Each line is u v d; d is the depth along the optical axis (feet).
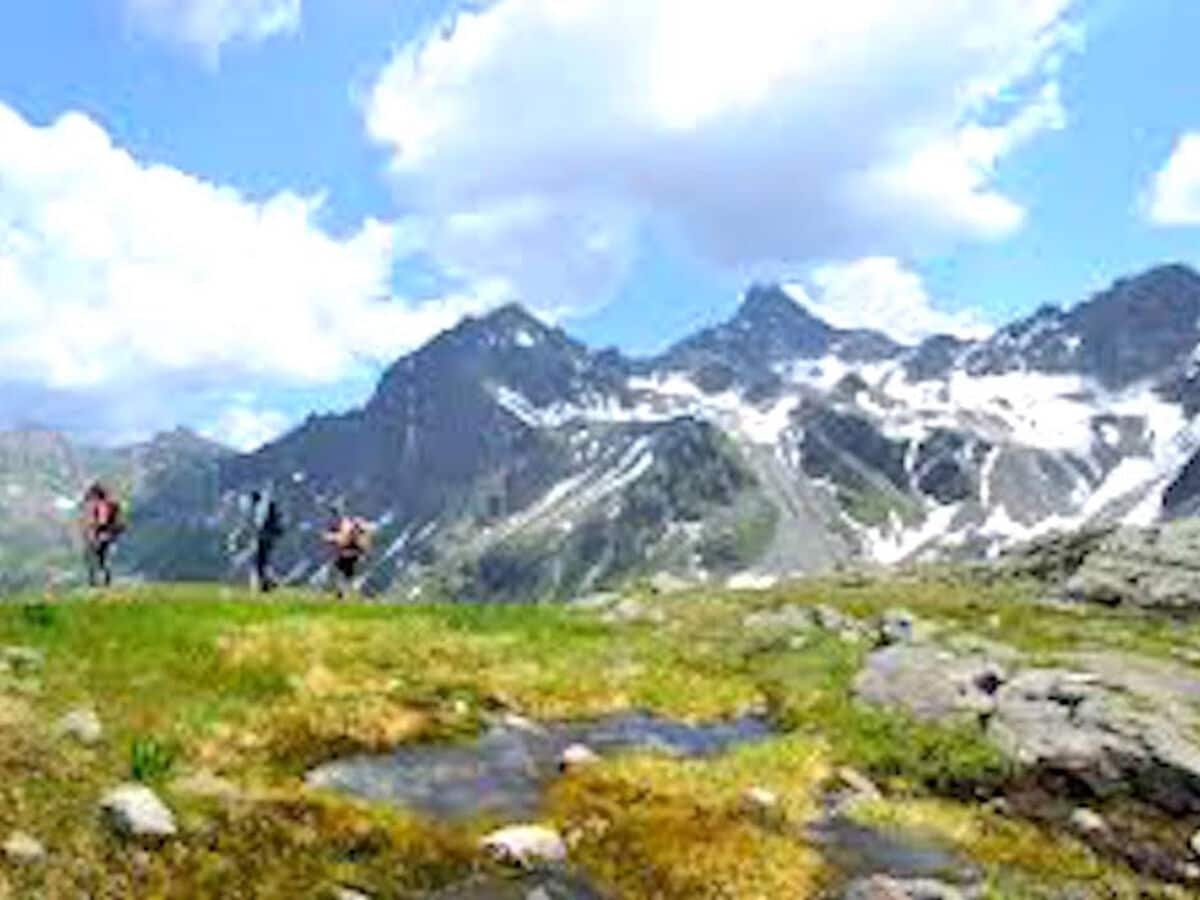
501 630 161.68
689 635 168.86
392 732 117.70
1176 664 156.46
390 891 88.02
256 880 84.84
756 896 93.97
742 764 118.32
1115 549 221.05
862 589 233.96
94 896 78.84
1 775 87.56
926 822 112.06
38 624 125.18
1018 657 153.07
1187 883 110.73
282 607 152.25
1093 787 121.60
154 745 97.19
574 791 108.27
